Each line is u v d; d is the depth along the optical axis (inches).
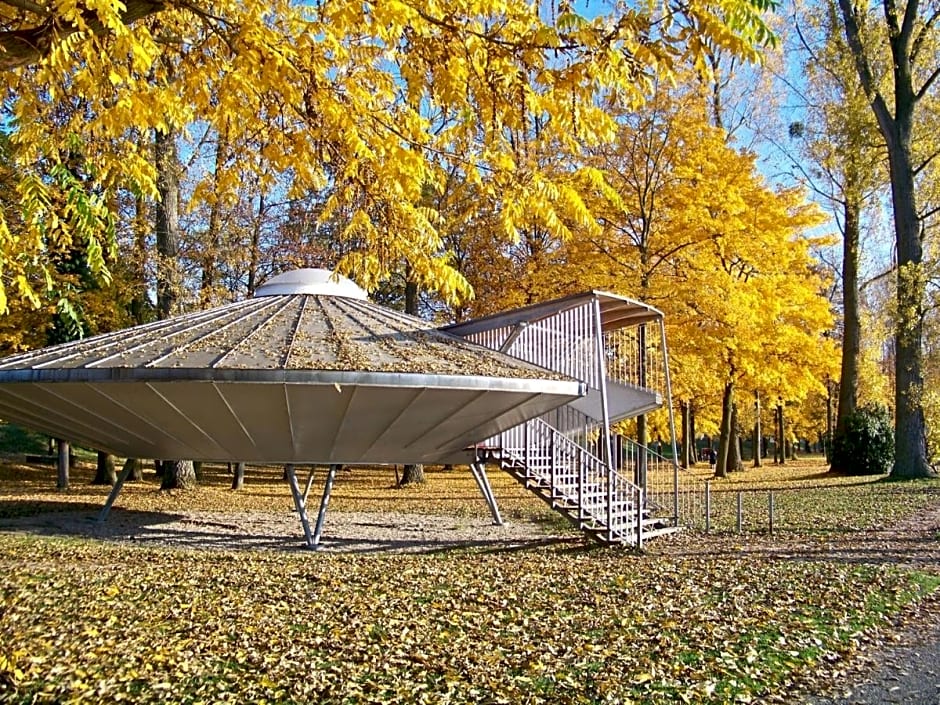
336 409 462.3
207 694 216.7
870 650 267.9
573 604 330.0
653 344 847.1
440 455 573.3
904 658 258.2
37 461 1374.3
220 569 415.2
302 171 259.3
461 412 489.1
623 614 311.9
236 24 228.7
